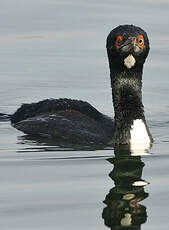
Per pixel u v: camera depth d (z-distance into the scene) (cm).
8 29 2464
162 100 1906
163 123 1720
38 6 2725
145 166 1327
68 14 2605
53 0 2798
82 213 1084
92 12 2608
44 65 2170
